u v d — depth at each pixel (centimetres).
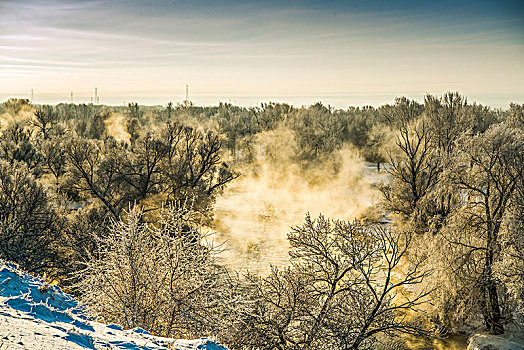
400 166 3444
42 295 696
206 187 3647
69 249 2355
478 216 2364
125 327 1024
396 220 3250
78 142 3191
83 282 1160
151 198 3155
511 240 2083
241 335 1391
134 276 1130
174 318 1129
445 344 2136
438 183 2683
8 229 2141
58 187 3216
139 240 1207
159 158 3303
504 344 2008
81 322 622
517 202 2155
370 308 1585
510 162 2258
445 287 2195
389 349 1950
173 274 1165
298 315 1503
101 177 3219
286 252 3794
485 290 2302
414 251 2439
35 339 436
